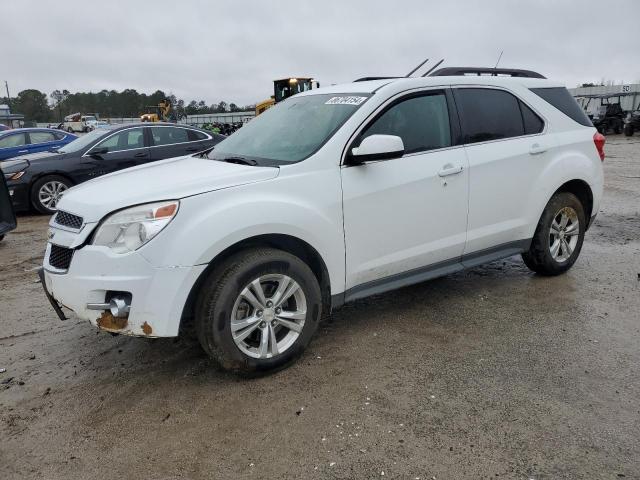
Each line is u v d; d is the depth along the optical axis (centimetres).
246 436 279
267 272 323
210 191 312
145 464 260
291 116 420
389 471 250
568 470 248
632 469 248
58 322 443
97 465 261
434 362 353
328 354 367
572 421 284
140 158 994
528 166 455
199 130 1059
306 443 272
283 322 339
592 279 509
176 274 296
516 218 458
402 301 464
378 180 370
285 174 338
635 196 979
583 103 3356
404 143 391
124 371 353
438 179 398
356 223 363
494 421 286
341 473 250
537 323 411
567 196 491
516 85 466
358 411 298
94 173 972
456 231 419
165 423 293
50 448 274
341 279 365
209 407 306
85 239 306
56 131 1373
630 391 312
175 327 301
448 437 274
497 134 442
